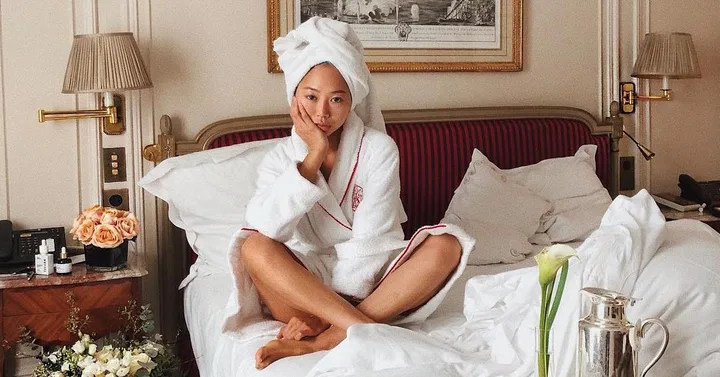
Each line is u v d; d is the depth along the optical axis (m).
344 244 2.67
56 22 3.43
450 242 2.56
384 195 2.73
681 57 4.16
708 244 2.44
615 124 4.29
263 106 3.74
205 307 2.96
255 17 3.70
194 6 3.61
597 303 1.82
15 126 3.42
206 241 3.30
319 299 2.46
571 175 3.89
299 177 2.56
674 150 4.56
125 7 3.51
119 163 3.55
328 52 2.66
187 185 3.30
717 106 4.63
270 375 2.23
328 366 2.15
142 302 3.62
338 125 2.71
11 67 3.40
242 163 3.34
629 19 4.39
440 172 3.91
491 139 4.00
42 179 3.47
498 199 3.64
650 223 2.44
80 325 3.10
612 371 1.79
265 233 2.55
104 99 3.46
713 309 2.23
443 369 2.09
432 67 3.99
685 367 2.20
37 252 3.26
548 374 1.80
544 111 4.19
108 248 3.17
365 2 3.86
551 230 3.68
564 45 4.28
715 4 4.57
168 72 3.59
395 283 2.54
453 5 4.02
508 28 4.14
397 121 3.92
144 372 2.95
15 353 3.45
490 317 2.42
